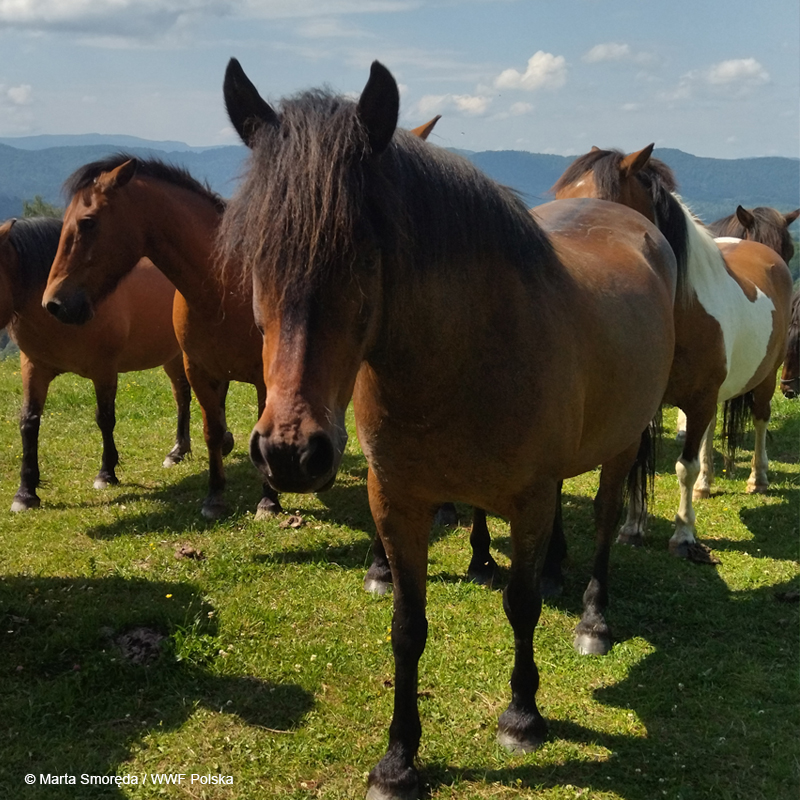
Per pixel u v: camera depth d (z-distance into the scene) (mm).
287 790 2746
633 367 3207
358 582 4418
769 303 5551
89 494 5965
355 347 1997
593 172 4742
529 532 2719
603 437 3197
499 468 2539
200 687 3340
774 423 8836
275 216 1857
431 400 2383
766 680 3461
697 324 4559
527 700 2990
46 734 3000
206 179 5156
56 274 4715
